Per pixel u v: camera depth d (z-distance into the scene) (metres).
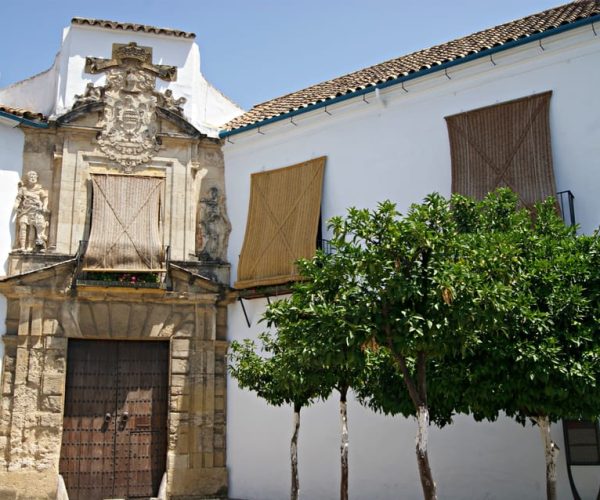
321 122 17.42
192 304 17.56
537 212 11.84
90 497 16.17
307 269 10.02
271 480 16.45
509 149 14.62
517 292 9.97
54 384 16.33
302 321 9.73
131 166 18.08
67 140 17.77
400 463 14.91
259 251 17.48
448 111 15.64
